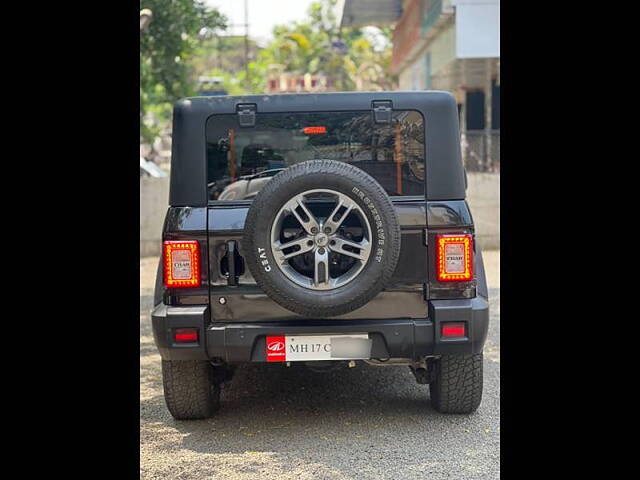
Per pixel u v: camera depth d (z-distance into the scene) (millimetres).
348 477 4523
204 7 13625
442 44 17688
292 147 5219
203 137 5148
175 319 4980
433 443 5020
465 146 15586
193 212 5062
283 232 4895
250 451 4965
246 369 6895
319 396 6102
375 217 4641
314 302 4656
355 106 5180
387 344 4988
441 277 5027
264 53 37344
